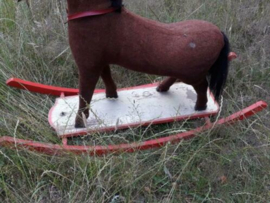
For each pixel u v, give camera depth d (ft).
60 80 3.48
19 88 3.18
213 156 2.79
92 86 2.71
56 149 2.69
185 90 3.22
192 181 2.64
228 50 2.66
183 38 2.51
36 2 3.95
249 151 2.79
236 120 2.93
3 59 3.40
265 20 3.84
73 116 2.99
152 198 2.56
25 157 2.72
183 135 2.83
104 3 2.35
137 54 2.51
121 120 2.96
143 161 2.72
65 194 2.55
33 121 2.87
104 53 2.51
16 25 3.75
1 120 2.91
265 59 3.48
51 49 3.57
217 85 2.78
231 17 3.83
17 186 2.60
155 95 3.18
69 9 2.40
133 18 2.46
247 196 2.54
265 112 3.10
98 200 2.43
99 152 2.71
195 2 3.95
